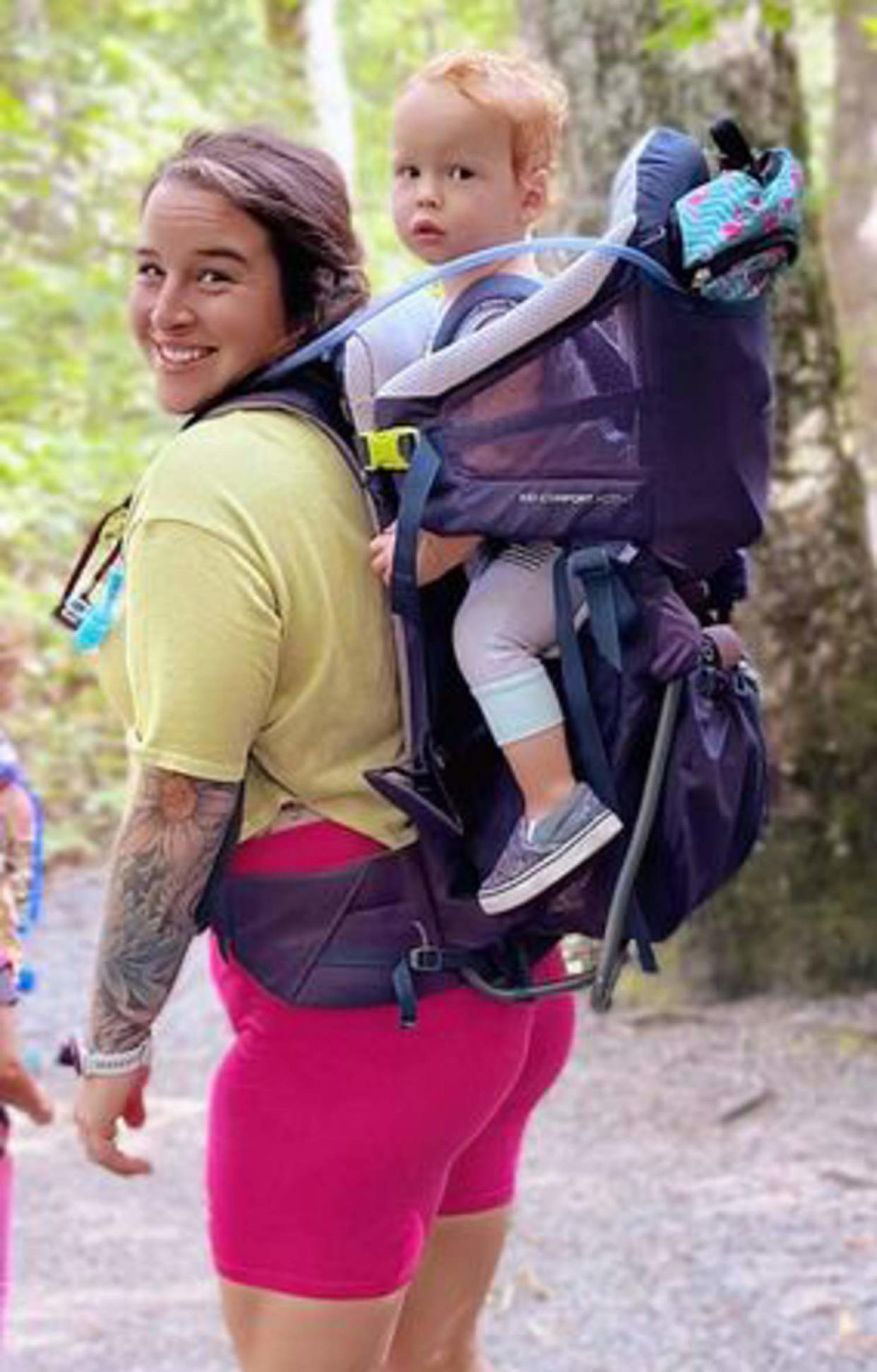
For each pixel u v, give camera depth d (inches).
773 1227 243.6
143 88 541.6
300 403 116.6
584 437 110.3
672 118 322.7
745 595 127.9
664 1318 220.1
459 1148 121.7
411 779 117.0
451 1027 118.4
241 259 116.6
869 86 785.6
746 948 332.2
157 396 121.0
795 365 332.2
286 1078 118.2
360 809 117.1
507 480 110.3
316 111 622.5
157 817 112.0
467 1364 139.0
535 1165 269.6
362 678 116.5
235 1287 120.6
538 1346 214.5
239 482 112.3
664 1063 308.2
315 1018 117.5
